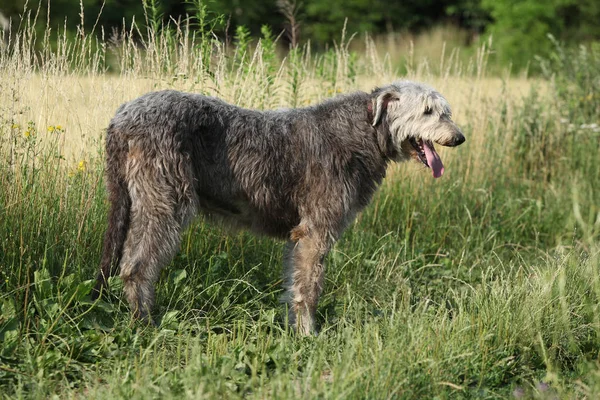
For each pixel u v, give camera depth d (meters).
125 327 6.68
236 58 10.02
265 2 25.98
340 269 8.79
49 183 7.80
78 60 8.97
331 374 6.18
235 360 6.30
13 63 7.96
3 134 7.96
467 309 8.13
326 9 32.50
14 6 19.55
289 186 7.46
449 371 6.24
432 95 7.68
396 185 10.88
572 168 13.27
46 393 5.63
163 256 6.91
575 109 14.32
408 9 35.44
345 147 7.57
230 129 7.20
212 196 7.26
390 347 6.11
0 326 6.32
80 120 8.82
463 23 36.97
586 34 33.69
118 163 6.91
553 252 10.69
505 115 13.29
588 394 5.93
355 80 11.81
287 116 7.59
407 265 9.54
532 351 6.88
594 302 7.46
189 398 5.18
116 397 5.40
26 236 7.33
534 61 30.14
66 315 6.61
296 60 10.79
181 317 7.21
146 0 9.30
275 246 8.92
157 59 8.86
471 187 11.73
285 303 7.70
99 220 7.94
